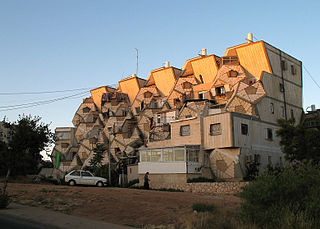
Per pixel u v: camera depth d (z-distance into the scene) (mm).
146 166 39844
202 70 61594
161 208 17875
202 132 39406
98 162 62812
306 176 15328
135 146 63219
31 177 40969
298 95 52500
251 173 36188
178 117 49812
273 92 47125
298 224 13094
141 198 20844
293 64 53344
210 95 55500
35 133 21734
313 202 14055
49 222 14320
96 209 17469
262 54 49281
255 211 14641
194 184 33344
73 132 86000
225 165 37188
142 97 73062
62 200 19391
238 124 38094
